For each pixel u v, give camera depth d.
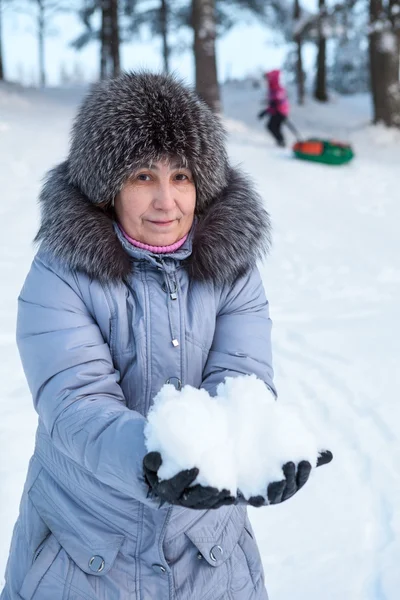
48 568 1.42
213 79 13.34
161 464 1.05
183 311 1.41
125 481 1.18
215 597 1.42
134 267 1.41
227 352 1.44
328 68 31.20
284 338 4.38
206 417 1.08
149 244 1.41
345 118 19.61
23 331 1.38
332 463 3.01
